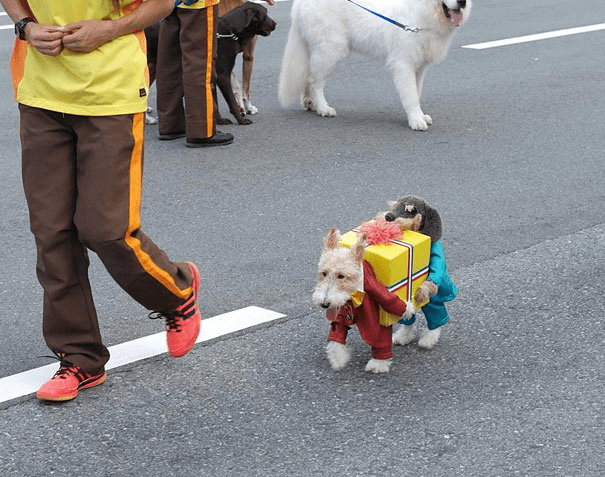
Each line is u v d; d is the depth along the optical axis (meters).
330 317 3.48
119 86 3.31
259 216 5.73
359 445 3.28
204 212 5.79
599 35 11.54
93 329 3.61
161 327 4.23
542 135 7.61
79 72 3.27
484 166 6.80
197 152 7.11
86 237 3.36
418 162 6.89
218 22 7.57
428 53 7.82
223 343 4.06
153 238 5.35
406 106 7.89
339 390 3.66
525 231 5.50
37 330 4.22
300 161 6.89
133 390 3.65
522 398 3.60
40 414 3.48
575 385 3.70
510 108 8.44
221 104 8.61
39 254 3.49
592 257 5.11
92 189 3.33
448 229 5.52
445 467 3.13
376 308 3.62
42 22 3.31
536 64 10.09
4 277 4.82
